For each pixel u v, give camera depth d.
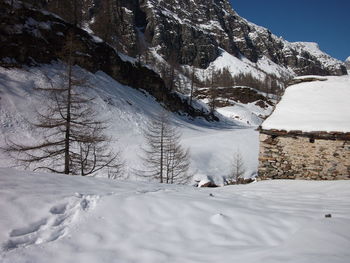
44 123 12.82
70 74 13.38
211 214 5.74
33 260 3.89
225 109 66.81
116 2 125.19
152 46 134.62
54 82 25.80
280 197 8.03
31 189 5.97
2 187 5.82
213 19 198.25
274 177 11.97
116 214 5.47
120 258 4.12
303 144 11.55
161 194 6.87
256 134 34.50
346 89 13.62
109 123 27.17
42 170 16.95
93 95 28.83
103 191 6.60
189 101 52.62
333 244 4.18
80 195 6.01
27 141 19.66
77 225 5.00
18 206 5.10
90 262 3.97
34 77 25.42
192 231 5.04
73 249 4.28
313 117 12.00
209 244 4.58
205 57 147.50
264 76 146.62
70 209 5.46
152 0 162.25
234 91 76.31
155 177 20.50
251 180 22.59
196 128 39.75
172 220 5.43
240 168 24.72
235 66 150.38
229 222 5.39
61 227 4.87
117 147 24.12
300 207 6.63
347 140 10.82
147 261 4.06
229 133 34.88
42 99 23.69
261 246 4.45
